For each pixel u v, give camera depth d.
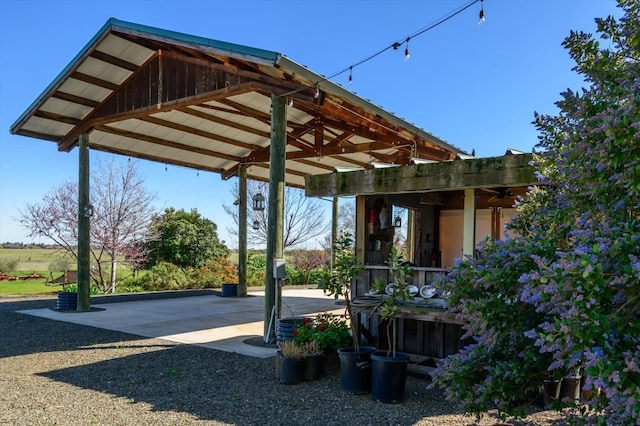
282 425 3.45
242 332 7.27
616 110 2.05
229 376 4.80
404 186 4.62
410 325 5.13
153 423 3.49
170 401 4.01
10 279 17.89
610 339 1.81
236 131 9.89
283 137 6.54
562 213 2.68
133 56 7.81
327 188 5.13
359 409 3.78
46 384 4.52
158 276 15.64
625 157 2.01
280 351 4.74
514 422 3.46
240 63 6.61
